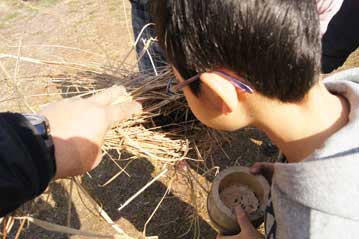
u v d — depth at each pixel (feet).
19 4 10.54
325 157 2.33
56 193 6.46
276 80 2.28
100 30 9.45
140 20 5.36
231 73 2.34
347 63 7.75
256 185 3.64
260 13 2.16
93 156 3.03
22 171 2.29
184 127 4.00
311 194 2.36
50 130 2.74
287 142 2.56
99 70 4.66
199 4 2.21
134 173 6.61
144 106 3.83
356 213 2.32
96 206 4.15
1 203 2.29
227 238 3.38
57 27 9.73
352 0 5.01
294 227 2.46
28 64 8.41
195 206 4.98
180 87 2.64
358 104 2.48
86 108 3.07
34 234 6.14
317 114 2.46
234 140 6.66
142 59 4.87
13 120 2.38
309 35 2.25
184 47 2.32
